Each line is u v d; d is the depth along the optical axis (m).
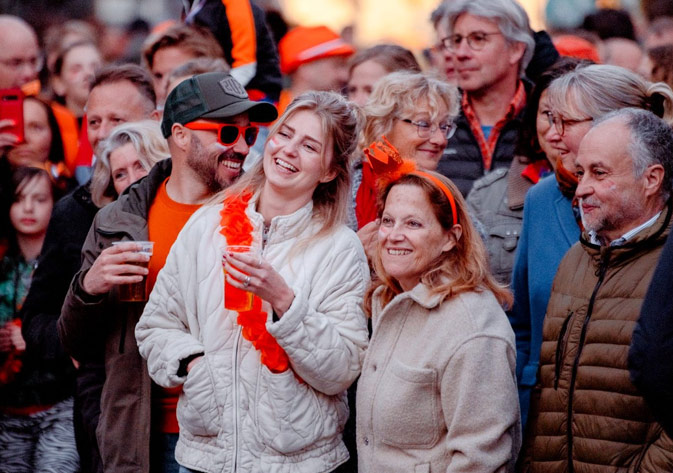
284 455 7.80
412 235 7.47
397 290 7.81
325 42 15.02
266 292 7.43
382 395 7.44
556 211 8.55
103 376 9.00
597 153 7.10
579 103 8.11
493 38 11.05
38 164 12.57
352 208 9.44
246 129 8.86
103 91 11.15
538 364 8.27
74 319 8.59
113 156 10.07
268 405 7.76
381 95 9.59
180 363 7.96
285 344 7.51
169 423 8.70
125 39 20.19
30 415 10.74
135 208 8.88
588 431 7.06
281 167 7.95
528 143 9.66
